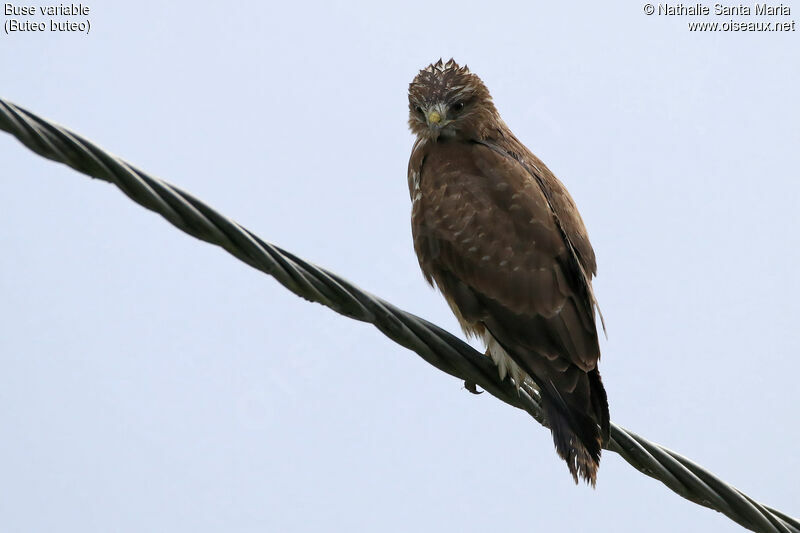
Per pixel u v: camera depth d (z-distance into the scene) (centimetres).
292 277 870
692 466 1002
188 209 813
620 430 1002
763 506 1009
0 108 734
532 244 1064
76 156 769
